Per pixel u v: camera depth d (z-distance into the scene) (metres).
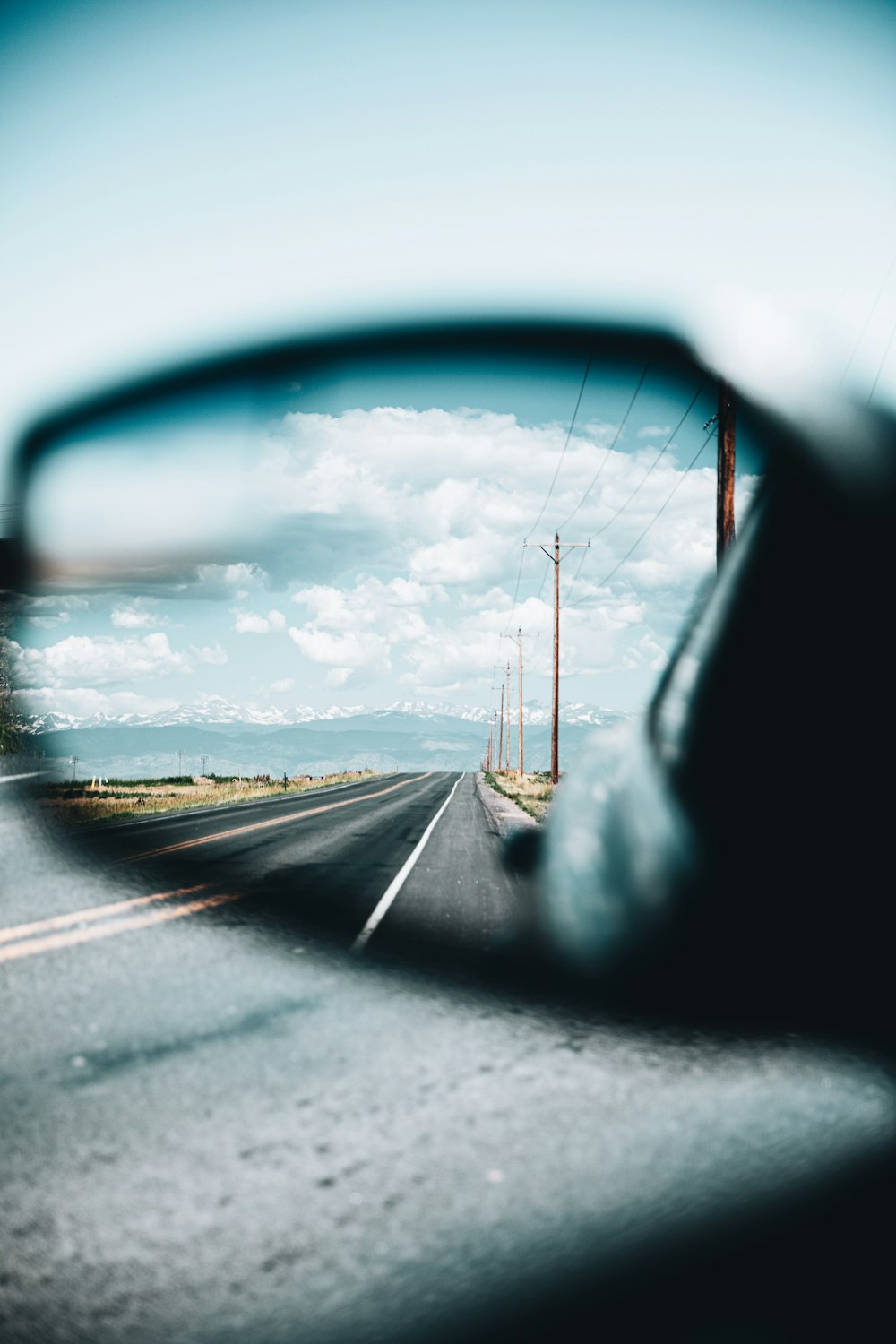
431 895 9.26
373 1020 4.76
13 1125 3.40
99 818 19.86
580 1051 4.26
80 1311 2.31
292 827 18.88
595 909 4.75
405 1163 3.15
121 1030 4.52
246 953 6.25
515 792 39.81
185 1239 2.66
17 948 6.16
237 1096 3.72
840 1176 3.04
